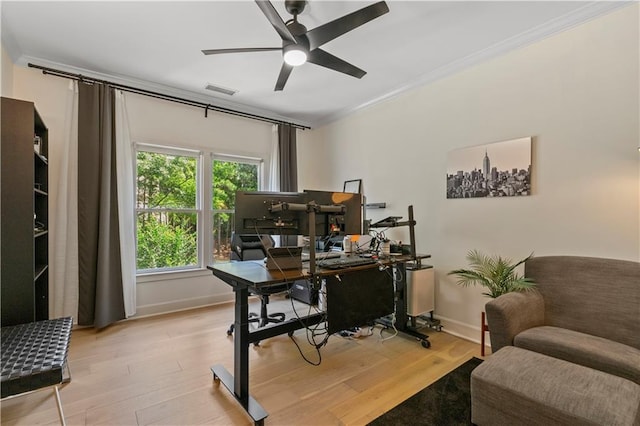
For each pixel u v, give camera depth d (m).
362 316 2.53
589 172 2.33
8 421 1.79
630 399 1.36
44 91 3.04
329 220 2.28
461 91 3.12
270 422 1.82
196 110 4.02
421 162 3.50
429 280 3.20
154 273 3.69
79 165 3.11
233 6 2.23
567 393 1.43
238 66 3.16
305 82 3.56
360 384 2.22
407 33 2.59
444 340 2.98
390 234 3.78
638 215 2.12
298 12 2.22
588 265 2.16
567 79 2.43
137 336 3.02
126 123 3.44
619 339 1.93
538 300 2.24
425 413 1.90
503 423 1.60
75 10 2.27
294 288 4.31
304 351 2.74
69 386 2.15
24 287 2.09
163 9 2.26
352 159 4.45
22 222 2.09
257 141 4.57
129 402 1.98
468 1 2.21
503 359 1.75
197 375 2.31
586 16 2.31
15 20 2.39
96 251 3.16
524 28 2.53
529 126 2.64
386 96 3.87
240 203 2.07
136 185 3.62
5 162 2.05
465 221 3.08
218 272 2.16
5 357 1.55
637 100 2.13
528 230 2.64
